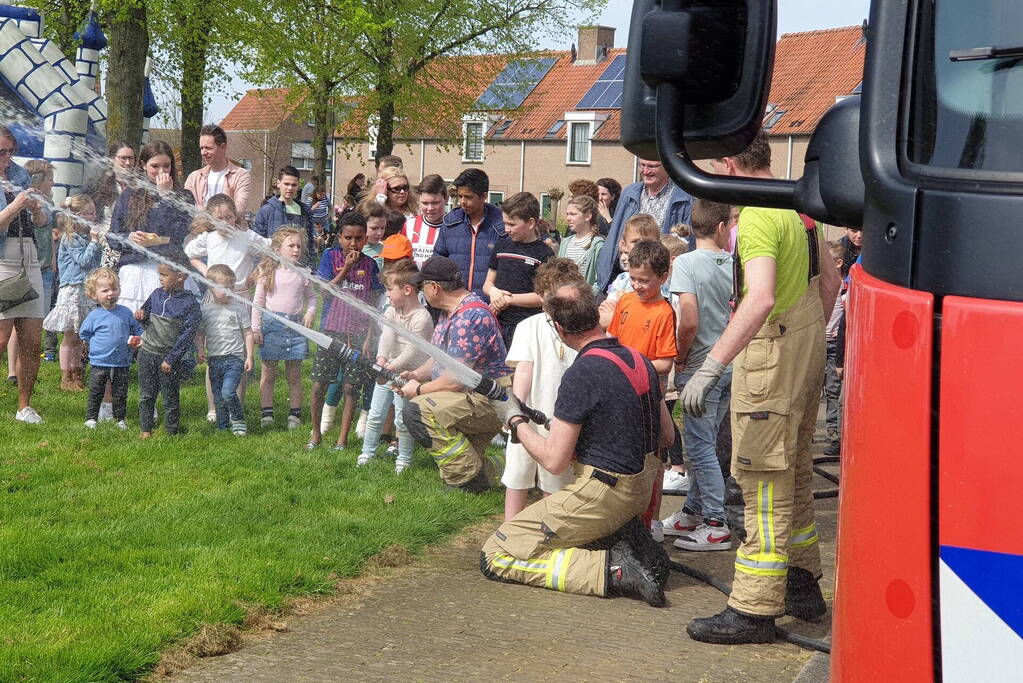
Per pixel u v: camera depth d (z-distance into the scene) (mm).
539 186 51844
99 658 4152
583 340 5332
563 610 5113
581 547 5434
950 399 1641
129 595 4895
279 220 11023
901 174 1819
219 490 6816
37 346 8336
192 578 5125
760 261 4254
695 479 6320
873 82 1919
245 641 4605
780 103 39406
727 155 2176
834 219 2100
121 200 9406
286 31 24094
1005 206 1644
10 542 5496
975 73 1817
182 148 24000
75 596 4855
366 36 27422
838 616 1889
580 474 5379
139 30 17453
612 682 4285
